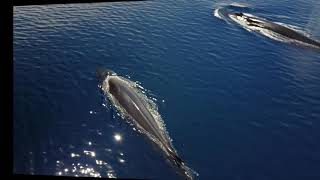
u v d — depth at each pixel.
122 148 22.77
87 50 35.22
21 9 44.56
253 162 22.52
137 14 45.38
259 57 36.22
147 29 41.00
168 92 29.25
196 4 50.44
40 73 30.62
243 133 25.19
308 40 40.22
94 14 44.59
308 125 26.44
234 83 31.25
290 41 40.12
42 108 26.28
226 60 35.16
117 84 28.48
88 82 29.72
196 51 36.50
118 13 45.38
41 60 32.69
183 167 21.61
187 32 40.91
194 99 28.59
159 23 42.91
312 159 23.11
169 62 33.94
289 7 51.19
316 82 32.31
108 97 27.70
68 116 25.59
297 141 24.72
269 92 30.28
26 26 39.62
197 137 24.39
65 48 35.31
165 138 23.92
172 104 27.73
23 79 29.45
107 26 41.12
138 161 21.81
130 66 32.78
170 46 37.19
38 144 22.81
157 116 26.08
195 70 32.88
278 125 26.27
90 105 26.83
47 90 28.39
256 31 42.31
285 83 31.81
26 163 21.31
